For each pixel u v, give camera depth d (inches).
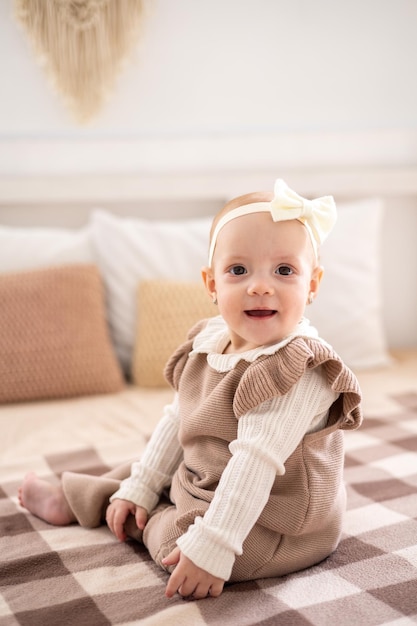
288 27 94.3
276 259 37.9
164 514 40.8
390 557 39.8
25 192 90.9
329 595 35.7
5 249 84.5
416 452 59.2
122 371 85.4
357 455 58.9
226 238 38.9
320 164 97.2
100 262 86.7
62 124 92.7
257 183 94.7
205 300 82.1
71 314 79.3
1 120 91.4
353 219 92.1
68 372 76.9
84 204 94.3
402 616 33.2
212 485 38.7
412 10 95.1
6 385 75.2
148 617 33.7
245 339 38.9
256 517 35.1
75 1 88.0
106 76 91.6
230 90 95.2
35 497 47.6
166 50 92.9
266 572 37.9
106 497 45.0
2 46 89.4
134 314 84.7
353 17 94.8
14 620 33.8
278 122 96.7
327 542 39.7
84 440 63.9
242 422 37.2
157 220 96.3
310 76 95.9
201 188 94.1
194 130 95.4
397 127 97.3
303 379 37.6
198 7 92.4
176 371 44.4
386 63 96.4
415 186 96.7
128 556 41.1
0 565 39.5
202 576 34.6
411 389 79.6
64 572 39.1
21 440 64.0
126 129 94.3
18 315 77.9
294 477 37.9
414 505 47.8
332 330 88.1
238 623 32.8
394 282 101.3
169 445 43.9
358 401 38.1
